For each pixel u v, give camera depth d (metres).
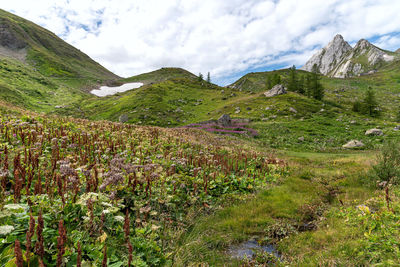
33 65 180.12
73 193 5.16
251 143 35.50
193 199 8.51
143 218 6.13
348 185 13.46
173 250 5.64
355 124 53.22
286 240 7.32
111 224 4.82
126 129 19.11
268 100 82.88
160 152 13.46
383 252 5.34
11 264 2.82
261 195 11.41
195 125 52.75
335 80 195.25
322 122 54.66
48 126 13.98
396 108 108.00
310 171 17.59
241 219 8.53
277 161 20.19
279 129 48.72
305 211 9.64
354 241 6.18
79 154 9.52
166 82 134.12
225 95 109.25
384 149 13.07
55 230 3.93
